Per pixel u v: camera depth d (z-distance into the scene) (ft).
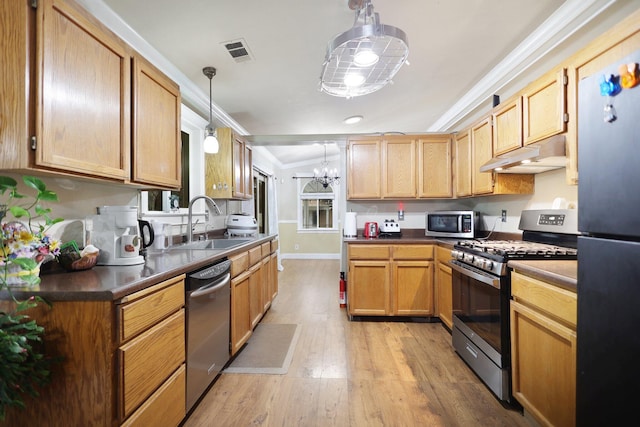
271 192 20.17
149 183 5.35
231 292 6.78
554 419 4.28
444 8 5.56
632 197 2.77
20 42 3.23
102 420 3.29
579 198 3.39
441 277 9.29
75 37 3.78
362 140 10.73
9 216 4.05
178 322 4.59
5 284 3.13
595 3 5.07
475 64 7.66
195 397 5.15
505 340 5.44
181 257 5.62
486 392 5.87
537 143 6.17
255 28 5.96
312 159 23.59
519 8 5.56
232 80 8.24
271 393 5.86
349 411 5.32
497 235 9.46
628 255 2.80
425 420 5.07
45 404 3.35
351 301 9.79
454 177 10.49
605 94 3.05
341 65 5.62
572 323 3.91
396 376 6.45
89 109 4.01
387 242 9.71
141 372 3.71
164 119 5.80
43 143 3.35
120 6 5.21
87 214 5.30
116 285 3.49
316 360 7.18
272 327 9.29
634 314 2.74
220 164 9.93
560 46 6.26
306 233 23.72
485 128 8.38
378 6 5.46
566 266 4.76
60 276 3.95
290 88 8.82
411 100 10.11
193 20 5.66
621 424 2.87
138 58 4.99
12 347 2.80
